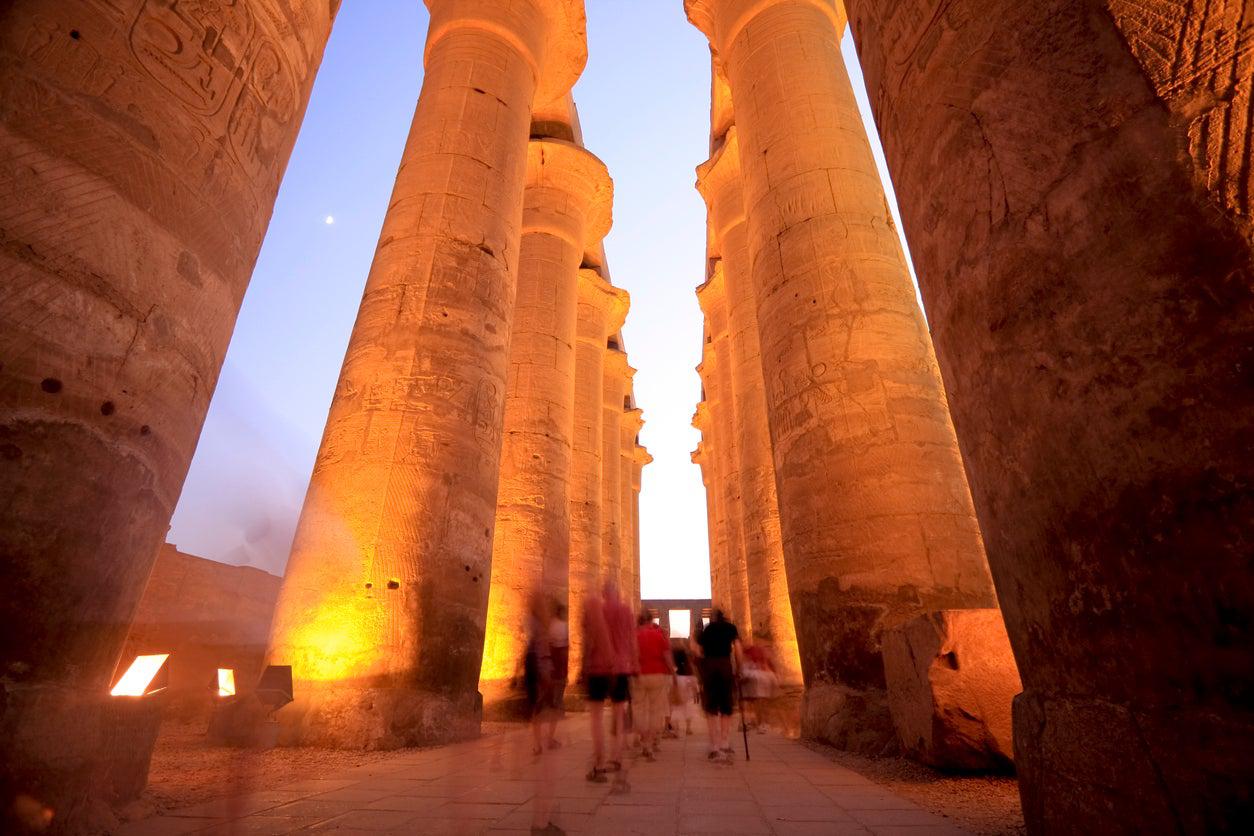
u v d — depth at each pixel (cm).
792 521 773
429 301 859
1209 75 172
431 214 927
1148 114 182
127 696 317
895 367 751
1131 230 183
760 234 941
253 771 416
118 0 280
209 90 315
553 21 1328
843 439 734
